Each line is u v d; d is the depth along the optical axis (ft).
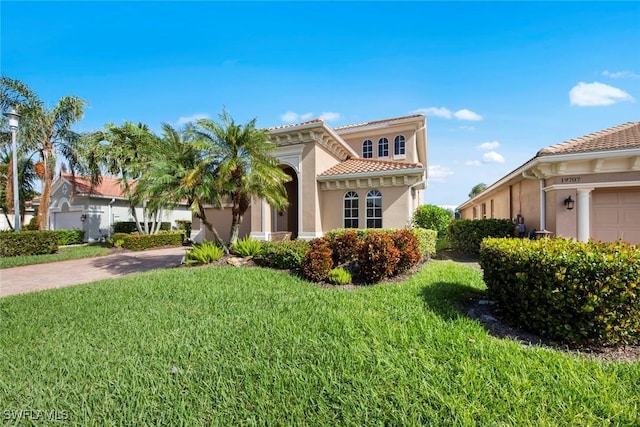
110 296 23.31
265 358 12.58
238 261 36.01
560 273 13.25
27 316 19.17
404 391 9.86
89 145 66.90
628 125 39.88
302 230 50.26
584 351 12.96
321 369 11.48
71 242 77.30
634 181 31.04
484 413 8.75
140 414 9.27
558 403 9.18
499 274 16.65
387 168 47.11
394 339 13.74
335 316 17.11
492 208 70.28
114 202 91.66
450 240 47.88
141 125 70.64
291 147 51.49
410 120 70.54
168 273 31.17
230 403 9.69
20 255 52.54
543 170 35.14
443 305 18.58
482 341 13.44
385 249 25.31
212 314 18.56
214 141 39.24
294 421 8.82
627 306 12.55
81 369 12.21
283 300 20.97
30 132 61.05
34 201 99.81
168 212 47.62
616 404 9.11
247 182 37.06
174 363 12.41
